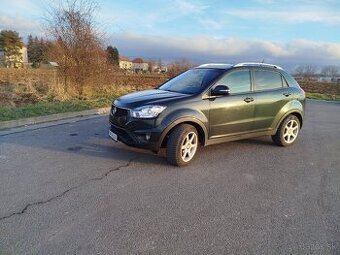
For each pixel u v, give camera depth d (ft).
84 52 42.60
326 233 10.82
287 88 21.84
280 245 10.01
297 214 12.13
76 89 43.32
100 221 10.93
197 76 19.30
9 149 18.44
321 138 25.77
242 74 19.35
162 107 15.97
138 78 72.74
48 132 22.89
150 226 10.77
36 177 14.51
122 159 17.51
